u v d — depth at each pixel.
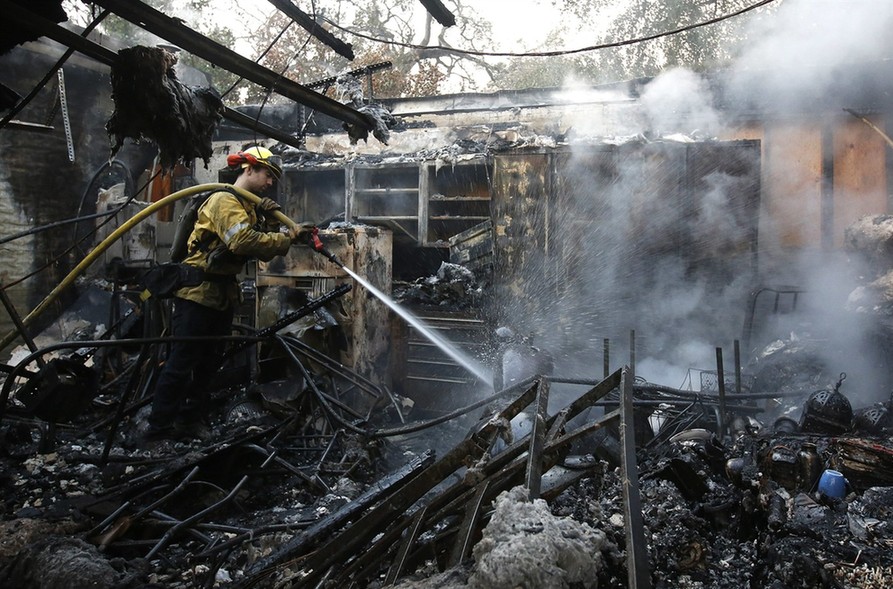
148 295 4.29
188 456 3.73
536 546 1.80
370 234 5.75
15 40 3.31
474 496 2.32
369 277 5.73
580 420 4.24
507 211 6.73
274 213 4.34
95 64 9.12
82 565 2.57
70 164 8.87
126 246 8.17
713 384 5.29
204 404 4.70
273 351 5.24
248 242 4.09
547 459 2.41
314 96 4.24
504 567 1.77
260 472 3.93
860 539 2.85
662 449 4.15
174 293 4.28
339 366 5.20
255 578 2.64
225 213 4.15
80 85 9.02
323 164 8.31
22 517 3.17
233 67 3.57
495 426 2.58
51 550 2.65
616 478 3.52
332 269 5.59
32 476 3.76
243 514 3.53
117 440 4.52
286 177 8.52
